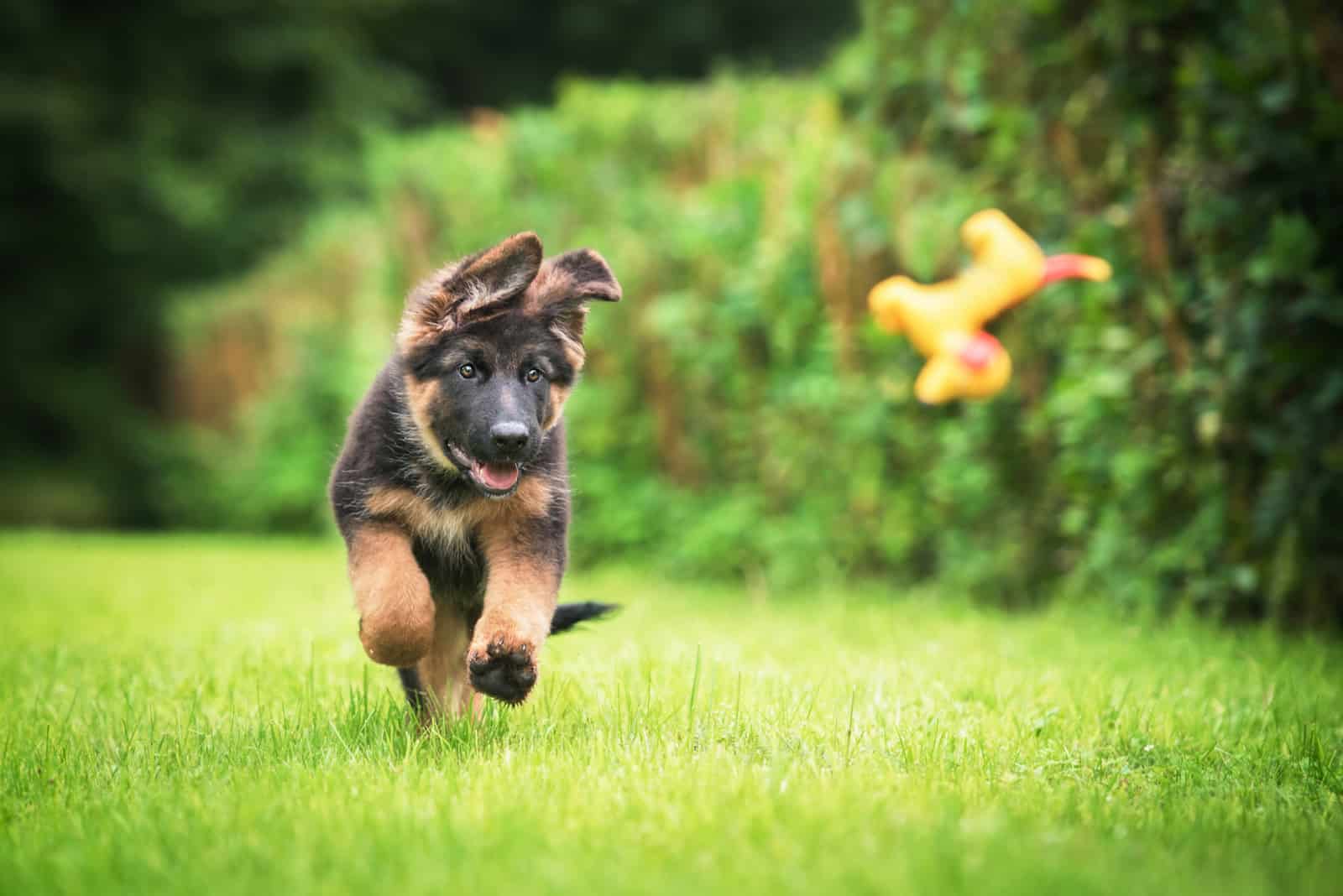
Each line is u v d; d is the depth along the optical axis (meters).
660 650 8.19
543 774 5.14
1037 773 5.40
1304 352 8.88
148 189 29.34
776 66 34.44
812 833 4.27
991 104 11.49
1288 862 4.20
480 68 38.31
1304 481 9.05
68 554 17.62
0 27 29.00
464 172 16.56
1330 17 8.93
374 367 18.50
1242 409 9.43
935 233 11.12
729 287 12.95
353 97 33.47
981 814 4.59
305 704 6.62
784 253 12.45
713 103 14.84
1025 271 7.50
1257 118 9.12
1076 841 4.29
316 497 21.59
